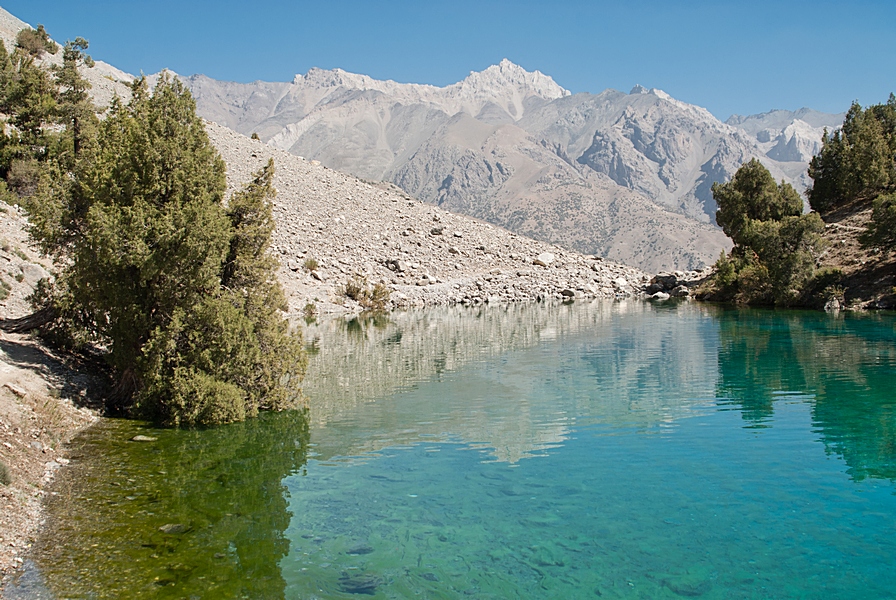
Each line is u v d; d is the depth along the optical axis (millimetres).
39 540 10523
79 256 18344
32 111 44125
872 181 70562
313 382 25031
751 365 27594
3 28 85312
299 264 56344
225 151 76438
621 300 63125
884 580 9672
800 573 9891
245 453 15594
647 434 17531
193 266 18297
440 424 18703
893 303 48094
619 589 9383
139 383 19016
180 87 20844
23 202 35906
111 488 12945
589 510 12289
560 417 19453
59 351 21016
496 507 12445
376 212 76500
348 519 11797
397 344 35094
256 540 10859
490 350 33000
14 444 13703
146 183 18906
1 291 23844
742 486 13508
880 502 12570
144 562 9977
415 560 10242
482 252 73688
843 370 26031
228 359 19078
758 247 56906
